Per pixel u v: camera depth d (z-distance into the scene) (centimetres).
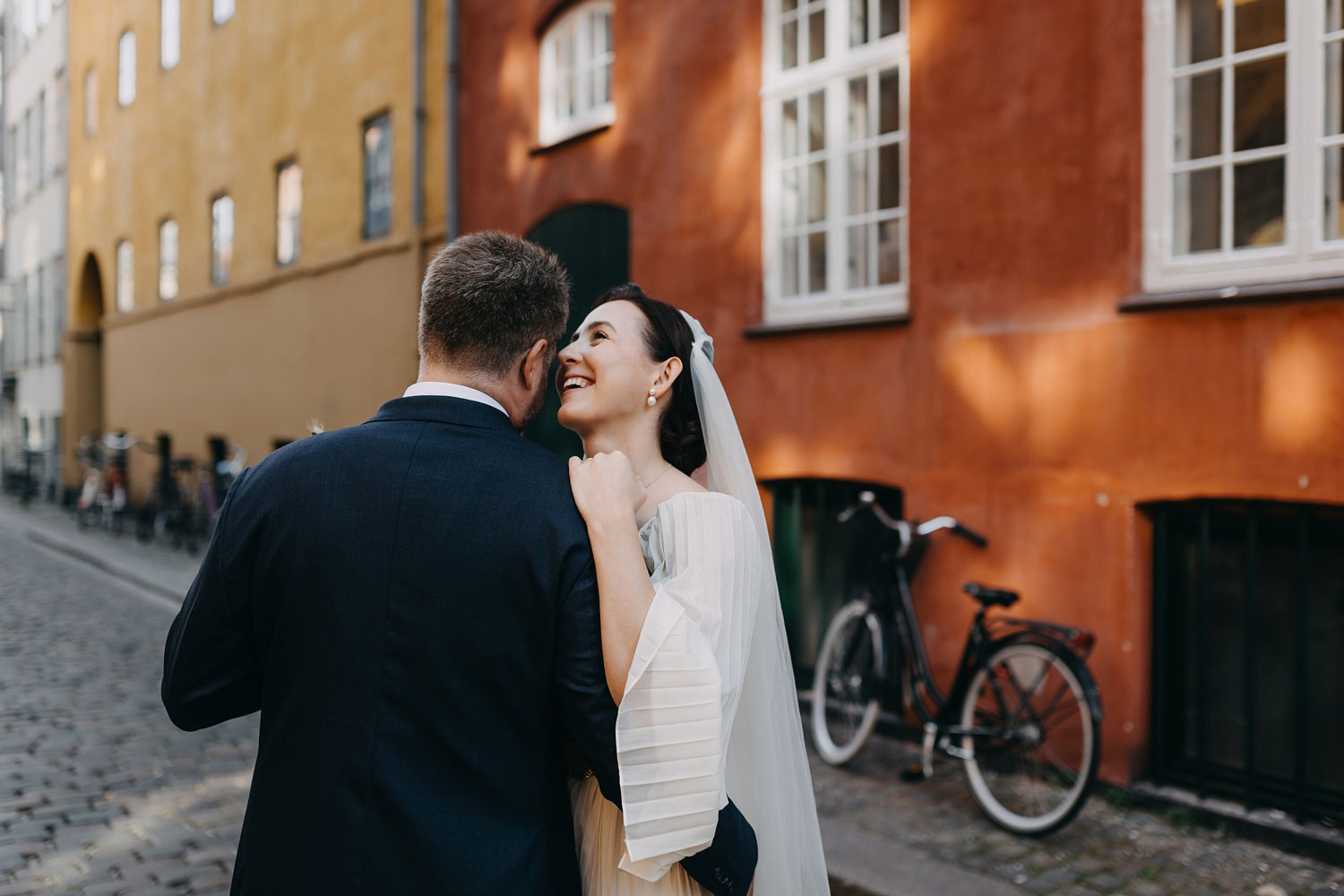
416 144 881
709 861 133
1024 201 434
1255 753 371
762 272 562
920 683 429
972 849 354
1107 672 404
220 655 129
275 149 1150
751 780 157
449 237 836
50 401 1981
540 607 123
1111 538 403
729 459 168
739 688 138
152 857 351
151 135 1496
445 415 133
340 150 1017
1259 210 379
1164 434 388
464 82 830
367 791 118
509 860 120
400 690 121
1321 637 368
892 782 421
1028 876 333
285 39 1123
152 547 1211
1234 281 376
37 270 2084
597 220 692
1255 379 363
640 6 640
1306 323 351
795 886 161
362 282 977
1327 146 357
